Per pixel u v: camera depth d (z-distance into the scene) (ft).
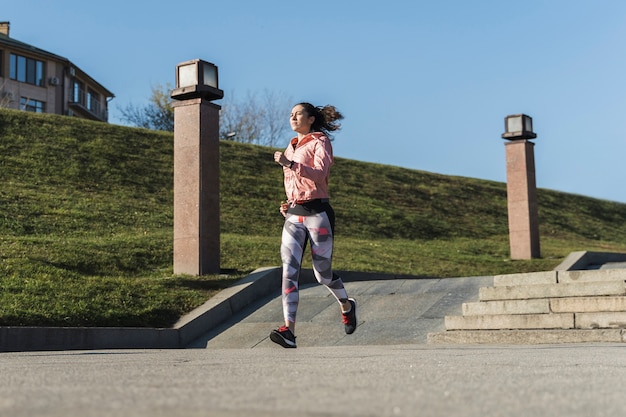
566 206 97.81
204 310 34.53
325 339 30.89
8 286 33.30
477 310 29.99
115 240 46.75
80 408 6.93
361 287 37.11
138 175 71.31
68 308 32.01
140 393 8.39
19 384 9.93
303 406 7.17
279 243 53.78
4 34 167.53
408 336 29.76
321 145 20.79
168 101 167.84
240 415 6.46
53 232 52.70
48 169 66.95
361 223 73.36
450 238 75.20
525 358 15.57
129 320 32.89
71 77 176.04
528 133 59.62
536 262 55.88
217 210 40.98
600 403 7.54
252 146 89.30
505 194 95.86
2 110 77.05
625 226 97.66
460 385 9.18
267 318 34.37
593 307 26.94
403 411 6.76
